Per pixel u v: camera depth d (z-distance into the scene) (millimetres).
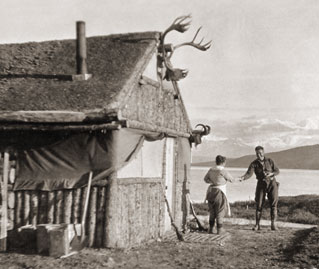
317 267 8688
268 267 8945
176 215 13930
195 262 9344
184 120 14906
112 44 12602
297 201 20625
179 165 14109
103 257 9148
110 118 9656
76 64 11680
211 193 12891
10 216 10242
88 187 9805
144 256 9633
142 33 12570
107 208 9859
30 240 9906
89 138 10039
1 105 10805
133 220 10672
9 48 14023
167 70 12984
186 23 12430
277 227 14453
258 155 13945
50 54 13156
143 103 11406
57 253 9258
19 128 10102
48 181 10125
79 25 11555
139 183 11039
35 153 10312
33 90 11375
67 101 10469
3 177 10102
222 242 11578
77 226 9688
